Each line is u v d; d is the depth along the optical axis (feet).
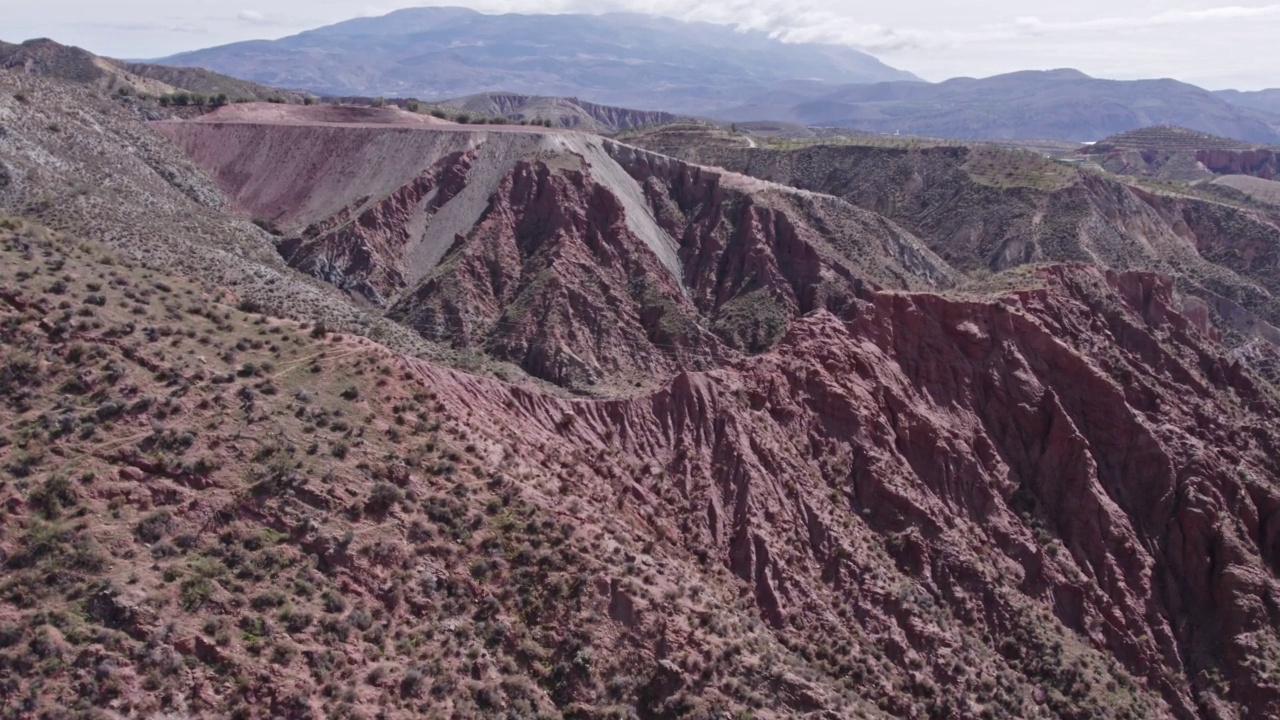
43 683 97.60
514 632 125.59
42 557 108.27
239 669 105.91
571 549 138.41
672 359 351.05
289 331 160.15
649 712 125.80
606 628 131.13
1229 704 182.29
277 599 113.80
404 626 120.37
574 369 329.72
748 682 134.00
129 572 110.01
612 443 185.06
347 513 127.13
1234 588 195.93
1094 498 206.28
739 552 171.42
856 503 190.29
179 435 126.11
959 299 230.48
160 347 140.87
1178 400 240.73
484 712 114.93
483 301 366.02
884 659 160.86
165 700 101.04
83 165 349.41
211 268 293.84
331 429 138.92
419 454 142.20
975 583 181.27
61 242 163.73
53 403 125.90
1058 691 169.37
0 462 115.65
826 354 209.36
